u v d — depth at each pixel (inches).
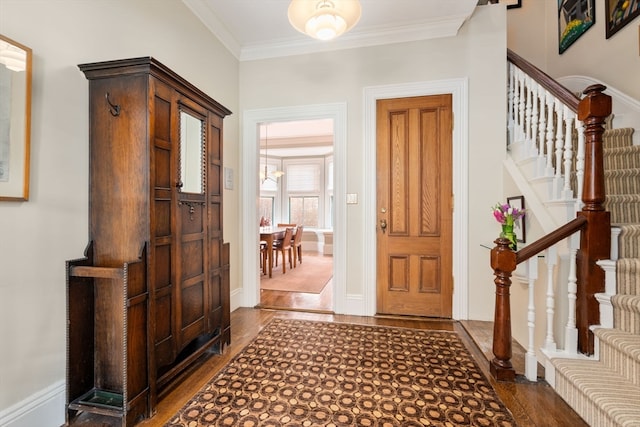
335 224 120.7
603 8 110.2
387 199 118.2
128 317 54.5
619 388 55.1
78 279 58.2
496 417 58.5
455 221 111.5
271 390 67.4
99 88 60.7
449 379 71.7
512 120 110.1
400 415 59.1
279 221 319.9
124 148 59.5
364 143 118.2
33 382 54.3
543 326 75.4
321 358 82.0
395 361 80.4
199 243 76.6
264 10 104.3
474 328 101.6
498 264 70.4
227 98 121.1
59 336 58.5
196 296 75.2
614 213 76.3
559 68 134.3
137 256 58.9
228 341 89.8
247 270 129.6
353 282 119.5
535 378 70.4
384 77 116.9
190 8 98.5
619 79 103.8
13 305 51.5
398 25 111.8
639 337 59.4
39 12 54.5
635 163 86.7
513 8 146.8
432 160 114.6
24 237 52.7
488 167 109.3
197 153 77.4
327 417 58.5
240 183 130.2
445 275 113.8
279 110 126.1
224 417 58.6
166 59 88.0
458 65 111.2
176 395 65.8
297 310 123.7
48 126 56.2
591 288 66.7
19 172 51.3
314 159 313.6
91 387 61.0
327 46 120.8
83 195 62.6
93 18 65.4
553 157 94.4
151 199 59.2
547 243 67.5
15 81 50.5
